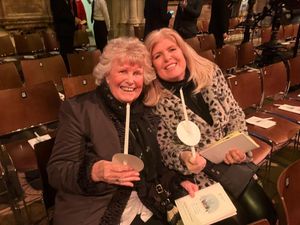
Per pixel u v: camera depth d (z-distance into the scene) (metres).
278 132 2.33
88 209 1.32
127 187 1.36
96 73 1.42
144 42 1.71
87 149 1.38
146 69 1.54
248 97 2.76
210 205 1.41
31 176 1.92
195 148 1.65
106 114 1.39
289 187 1.26
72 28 4.96
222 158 1.60
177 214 1.40
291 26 6.36
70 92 2.51
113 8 7.70
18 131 2.41
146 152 1.45
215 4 4.82
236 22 7.67
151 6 4.28
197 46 4.41
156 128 1.60
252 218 1.50
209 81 1.74
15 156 2.05
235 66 4.21
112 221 1.32
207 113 1.76
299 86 3.93
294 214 1.33
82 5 6.96
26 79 3.09
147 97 1.64
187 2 4.42
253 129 2.39
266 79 2.91
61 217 1.33
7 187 1.81
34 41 5.71
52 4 4.83
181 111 1.68
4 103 2.21
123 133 1.39
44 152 1.47
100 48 5.84
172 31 1.72
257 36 7.46
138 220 1.40
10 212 2.17
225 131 1.85
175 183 1.55
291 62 3.16
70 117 1.36
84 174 1.25
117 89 1.37
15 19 6.57
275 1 4.84
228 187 1.58
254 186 1.64
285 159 2.86
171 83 1.71
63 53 5.04
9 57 5.52
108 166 1.20
